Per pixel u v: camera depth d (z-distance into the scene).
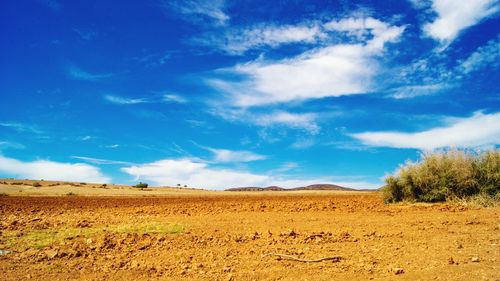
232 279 6.76
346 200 22.98
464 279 6.47
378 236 10.18
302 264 7.65
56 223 13.10
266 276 6.91
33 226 12.40
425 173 19.03
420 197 19.05
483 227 11.20
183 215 15.35
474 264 7.33
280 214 15.27
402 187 19.72
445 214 14.17
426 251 8.44
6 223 13.01
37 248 9.42
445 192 18.28
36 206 20.38
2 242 10.05
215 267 7.55
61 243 9.83
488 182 17.97
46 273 7.35
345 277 6.77
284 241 9.73
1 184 49.75
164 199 27.47
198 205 19.98
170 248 9.19
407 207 16.98
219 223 12.81
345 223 12.48
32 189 42.00
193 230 11.45
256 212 16.12
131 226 12.08
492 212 14.22
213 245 9.42
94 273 7.33
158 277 7.02
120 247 9.32
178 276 7.04
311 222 12.85
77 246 9.39
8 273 7.36
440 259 7.74
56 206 20.36
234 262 7.86
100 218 14.59
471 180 17.80
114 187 55.62
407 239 9.73
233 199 26.98
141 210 17.30
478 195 17.55
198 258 8.23
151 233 11.03
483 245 8.91
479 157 18.67
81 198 29.14
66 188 44.84
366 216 14.29
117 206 20.06
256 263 7.75
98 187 52.31
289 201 22.83
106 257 8.45
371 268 7.23
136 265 7.73
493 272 6.80
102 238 10.20
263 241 9.79
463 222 12.02
